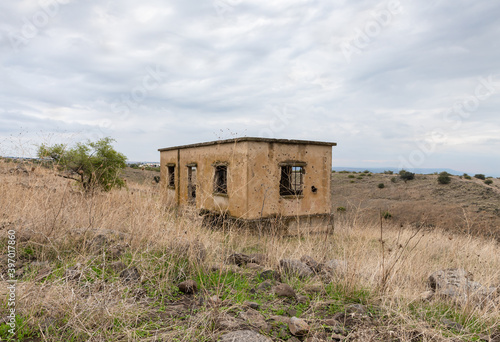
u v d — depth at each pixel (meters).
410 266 4.69
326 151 11.43
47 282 2.94
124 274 3.39
